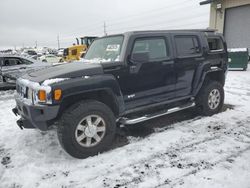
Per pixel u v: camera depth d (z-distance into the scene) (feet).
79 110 10.87
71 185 9.32
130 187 9.08
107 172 10.14
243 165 10.30
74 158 11.37
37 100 10.59
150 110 15.37
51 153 11.97
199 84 16.05
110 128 11.95
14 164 10.98
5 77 30.71
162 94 14.49
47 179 9.75
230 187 8.82
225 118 16.49
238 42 52.31
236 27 52.06
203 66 15.98
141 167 10.44
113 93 12.01
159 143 12.75
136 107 13.53
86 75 11.31
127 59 12.44
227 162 10.59
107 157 11.39
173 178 9.54
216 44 17.60
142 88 13.39
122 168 10.41
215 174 9.68
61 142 10.91
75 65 12.81
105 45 14.21
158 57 13.93
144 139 13.34
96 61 13.12
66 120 10.71
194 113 17.83
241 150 11.71
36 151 12.19
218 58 17.21
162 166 10.46
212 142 12.67
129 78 12.67
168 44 14.33
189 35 15.55
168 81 14.51
